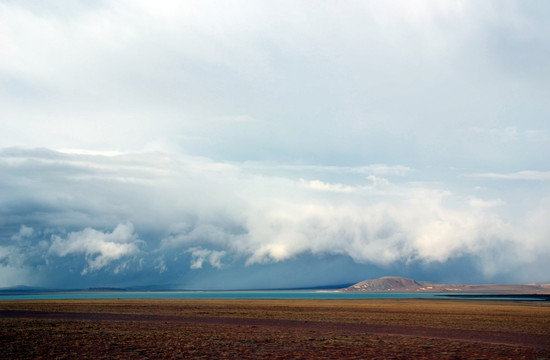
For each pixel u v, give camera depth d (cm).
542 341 4138
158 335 4494
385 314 8106
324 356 3278
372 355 3319
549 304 14175
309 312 8669
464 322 6256
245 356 3272
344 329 5241
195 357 3234
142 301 15675
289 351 3500
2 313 8088
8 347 3609
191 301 15975
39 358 3178
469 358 3180
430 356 3272
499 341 4128
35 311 8700
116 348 3622
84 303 13250
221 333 4712
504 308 10781
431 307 11275
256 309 9781
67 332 4700
